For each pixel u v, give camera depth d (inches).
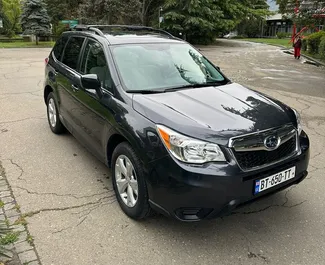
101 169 172.9
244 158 111.3
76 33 197.6
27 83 404.2
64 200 143.6
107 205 140.6
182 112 121.0
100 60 158.4
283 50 1155.3
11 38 1358.3
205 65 174.7
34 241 117.0
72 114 180.2
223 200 107.6
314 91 401.4
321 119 273.9
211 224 129.6
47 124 243.8
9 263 105.9
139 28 202.5
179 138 109.4
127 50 158.9
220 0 1397.6
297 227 128.5
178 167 107.7
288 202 145.4
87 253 112.4
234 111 125.5
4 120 251.9
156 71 154.2
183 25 1334.9
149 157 114.7
